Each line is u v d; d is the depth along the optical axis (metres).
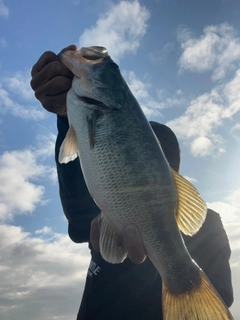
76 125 0.41
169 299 0.38
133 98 0.42
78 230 0.53
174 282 0.39
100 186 0.39
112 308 0.47
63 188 0.51
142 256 0.38
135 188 0.38
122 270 0.49
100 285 0.49
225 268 0.47
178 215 0.40
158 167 0.40
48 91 0.42
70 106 0.41
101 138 0.39
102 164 0.39
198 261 0.47
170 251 0.39
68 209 0.51
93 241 0.40
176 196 0.41
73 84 0.42
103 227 0.39
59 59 0.43
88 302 0.50
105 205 0.38
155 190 0.39
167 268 0.39
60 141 0.50
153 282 0.48
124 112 0.41
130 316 0.47
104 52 0.44
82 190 0.51
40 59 0.43
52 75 0.42
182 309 0.38
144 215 0.38
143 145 0.40
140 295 0.47
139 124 0.40
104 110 0.40
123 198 0.38
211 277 0.46
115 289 0.48
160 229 0.39
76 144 0.41
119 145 0.39
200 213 0.40
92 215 0.51
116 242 0.38
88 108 0.40
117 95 0.41
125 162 0.39
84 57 0.42
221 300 0.37
